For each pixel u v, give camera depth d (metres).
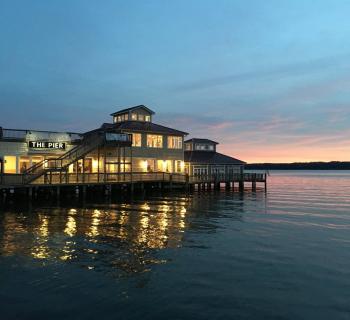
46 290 13.28
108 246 19.44
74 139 45.22
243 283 14.34
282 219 30.73
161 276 14.95
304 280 14.78
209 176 56.38
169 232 23.45
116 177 43.66
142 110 55.72
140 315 11.52
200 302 12.54
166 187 50.09
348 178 153.62
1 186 33.53
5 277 14.48
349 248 20.20
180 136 55.94
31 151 42.16
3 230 22.83
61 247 19.02
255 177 62.69
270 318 11.52
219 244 20.55
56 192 38.06
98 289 13.46
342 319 11.49
